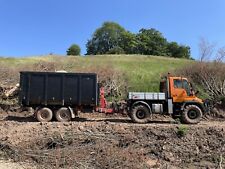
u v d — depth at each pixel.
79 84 20.47
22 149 16.17
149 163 15.02
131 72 33.03
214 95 27.31
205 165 14.95
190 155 15.84
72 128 17.83
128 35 86.00
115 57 47.66
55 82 20.41
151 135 17.28
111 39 91.31
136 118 20.44
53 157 15.20
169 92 20.84
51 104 20.39
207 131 17.53
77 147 16.12
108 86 28.23
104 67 32.09
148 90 29.39
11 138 16.98
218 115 24.88
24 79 20.36
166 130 17.52
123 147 16.25
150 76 32.47
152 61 43.34
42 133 17.45
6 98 25.34
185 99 20.72
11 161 15.02
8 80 27.48
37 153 15.68
